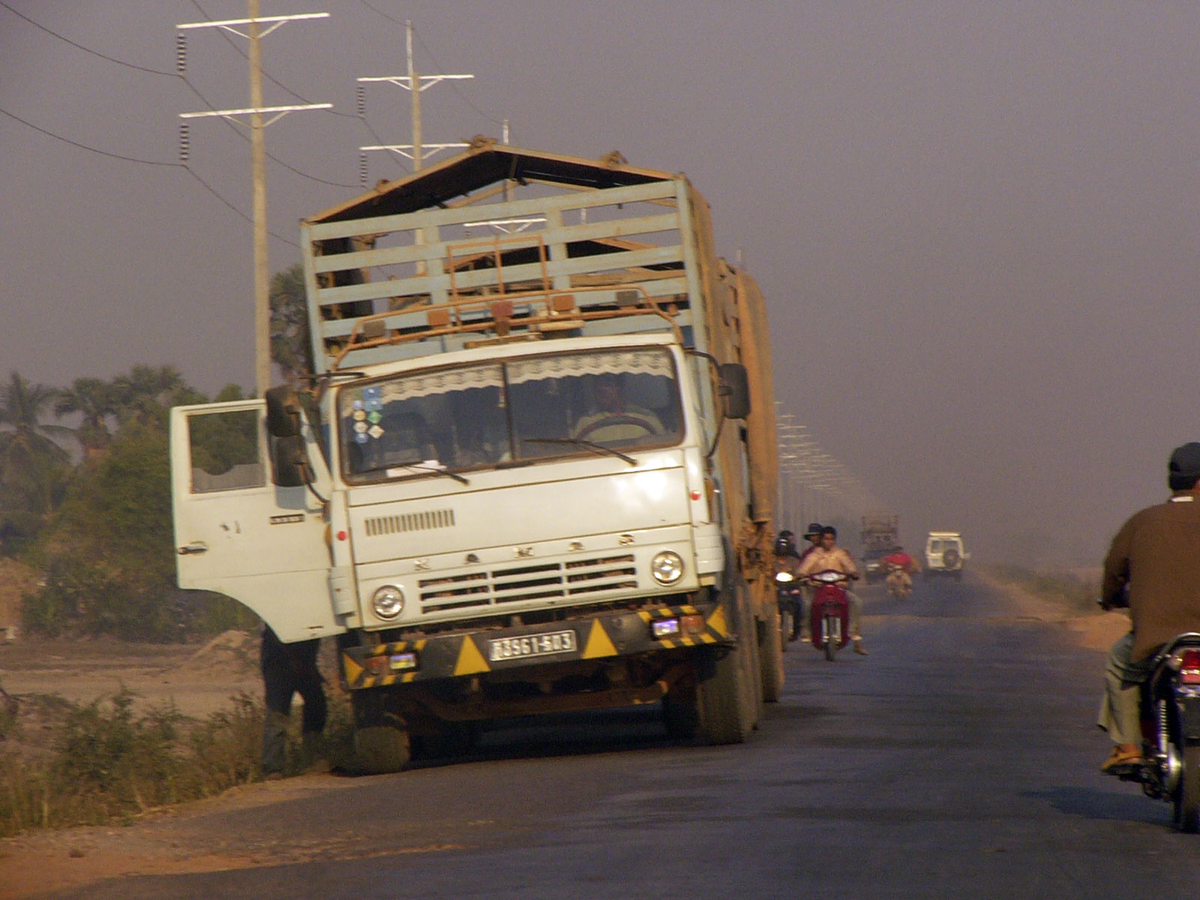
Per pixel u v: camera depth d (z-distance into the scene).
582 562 42.31
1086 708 59.69
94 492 186.12
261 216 120.06
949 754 42.53
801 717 56.41
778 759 41.34
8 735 67.62
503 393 43.59
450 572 42.41
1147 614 28.64
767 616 62.56
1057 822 29.38
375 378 44.03
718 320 52.28
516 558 42.31
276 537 45.31
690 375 43.78
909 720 54.41
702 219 50.81
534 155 51.56
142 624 170.88
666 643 41.69
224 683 106.50
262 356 118.62
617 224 48.03
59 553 189.50
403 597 42.53
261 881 25.73
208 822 34.44
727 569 45.59
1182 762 27.80
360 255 48.72
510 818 32.22
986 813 30.66
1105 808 31.52
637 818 30.94
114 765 46.38
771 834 27.94
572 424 43.16
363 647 42.69
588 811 32.53
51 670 121.81
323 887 24.72
